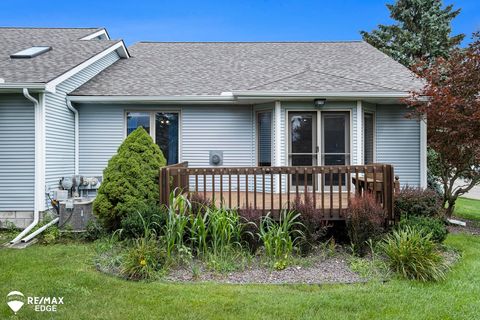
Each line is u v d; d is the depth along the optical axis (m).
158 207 5.99
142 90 9.23
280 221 5.68
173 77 10.25
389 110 9.40
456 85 8.19
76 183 8.71
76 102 8.98
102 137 9.34
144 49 13.05
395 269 4.78
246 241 5.51
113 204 6.48
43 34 11.67
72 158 9.02
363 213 5.52
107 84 9.55
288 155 8.69
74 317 3.48
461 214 10.70
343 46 13.23
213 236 5.18
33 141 7.43
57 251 5.84
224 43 13.73
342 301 3.85
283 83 8.67
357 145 8.54
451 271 4.88
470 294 4.11
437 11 21.47
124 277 4.59
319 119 8.65
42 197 7.38
